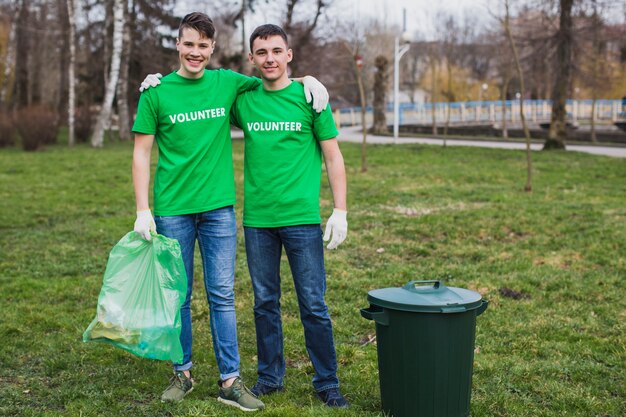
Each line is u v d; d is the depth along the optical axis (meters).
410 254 8.40
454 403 3.58
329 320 4.10
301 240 3.99
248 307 6.29
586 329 5.77
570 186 13.99
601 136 34.06
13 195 13.30
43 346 5.22
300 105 3.97
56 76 44.41
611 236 8.83
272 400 4.12
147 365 4.80
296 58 30.98
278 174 3.97
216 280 4.08
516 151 21.61
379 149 22.06
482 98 58.38
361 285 6.99
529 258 8.06
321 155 4.14
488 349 5.25
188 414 3.89
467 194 12.77
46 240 9.37
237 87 4.11
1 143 25.33
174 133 4.01
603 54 29.64
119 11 25.08
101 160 19.34
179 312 3.87
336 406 4.00
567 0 23.19
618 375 4.73
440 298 3.52
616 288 6.85
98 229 10.08
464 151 21.41
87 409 4.00
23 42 36.91
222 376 4.06
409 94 74.69
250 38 3.99
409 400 3.58
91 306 6.41
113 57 25.38
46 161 19.20
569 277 7.22
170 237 4.03
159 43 32.72
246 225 4.07
